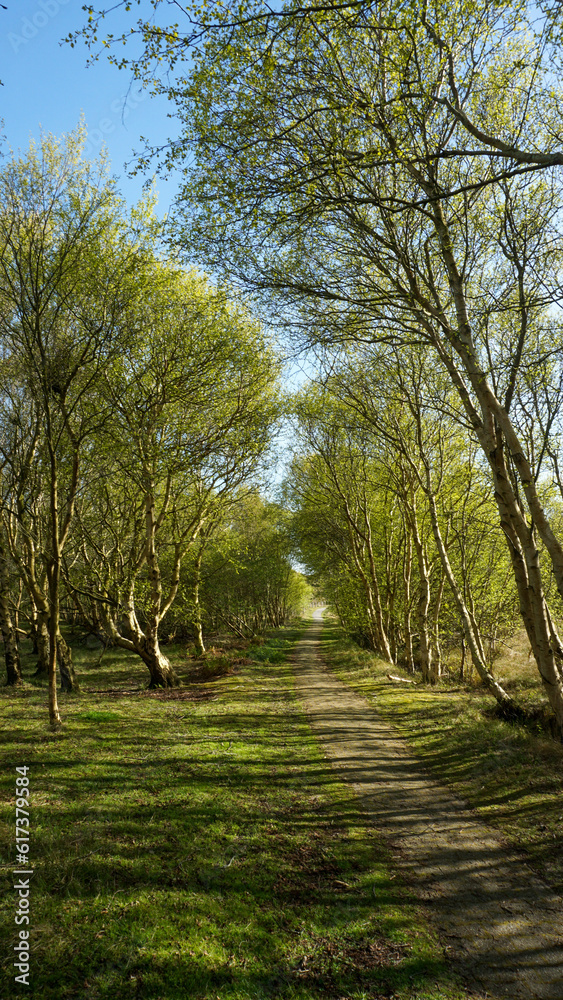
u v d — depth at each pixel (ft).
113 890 14.52
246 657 80.79
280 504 101.50
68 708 38.78
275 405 57.82
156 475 47.75
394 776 25.89
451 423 51.11
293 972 12.03
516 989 11.48
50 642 32.19
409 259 30.19
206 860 16.62
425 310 30.55
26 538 43.06
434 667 60.95
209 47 18.66
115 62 16.37
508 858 17.31
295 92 22.90
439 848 18.26
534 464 35.09
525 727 29.76
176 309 45.47
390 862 17.31
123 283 35.58
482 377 25.91
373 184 27.99
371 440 62.54
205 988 11.30
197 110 23.77
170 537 66.64
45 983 11.00
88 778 23.07
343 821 20.53
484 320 30.19
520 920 13.98
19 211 29.37
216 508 61.52
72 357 32.42
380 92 24.53
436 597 67.36
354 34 21.74
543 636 27.48
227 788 23.00
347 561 86.17
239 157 23.73
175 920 13.51
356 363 51.88
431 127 26.48
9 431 37.96
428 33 21.07
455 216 28.86
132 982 11.29
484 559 63.57
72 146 33.60
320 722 37.17
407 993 11.38
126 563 53.36
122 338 33.73
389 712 40.06
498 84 24.59
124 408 43.86
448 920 14.10
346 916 14.19
